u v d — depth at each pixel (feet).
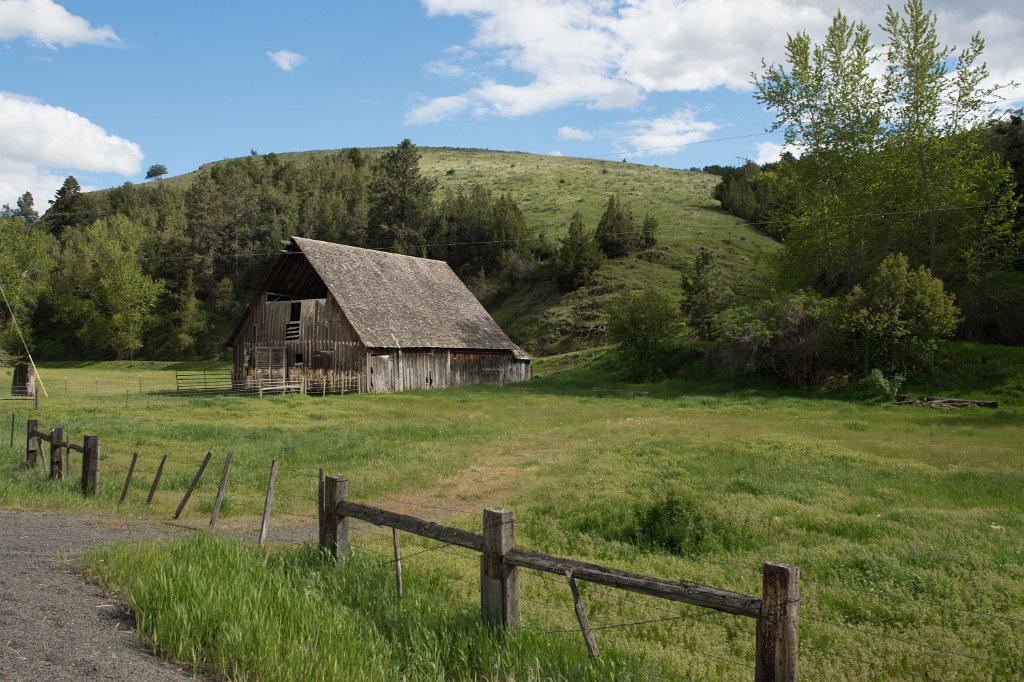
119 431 70.69
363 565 25.61
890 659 19.95
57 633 19.08
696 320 166.40
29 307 282.15
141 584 21.93
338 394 134.92
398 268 161.27
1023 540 31.91
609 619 23.40
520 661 17.89
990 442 64.18
